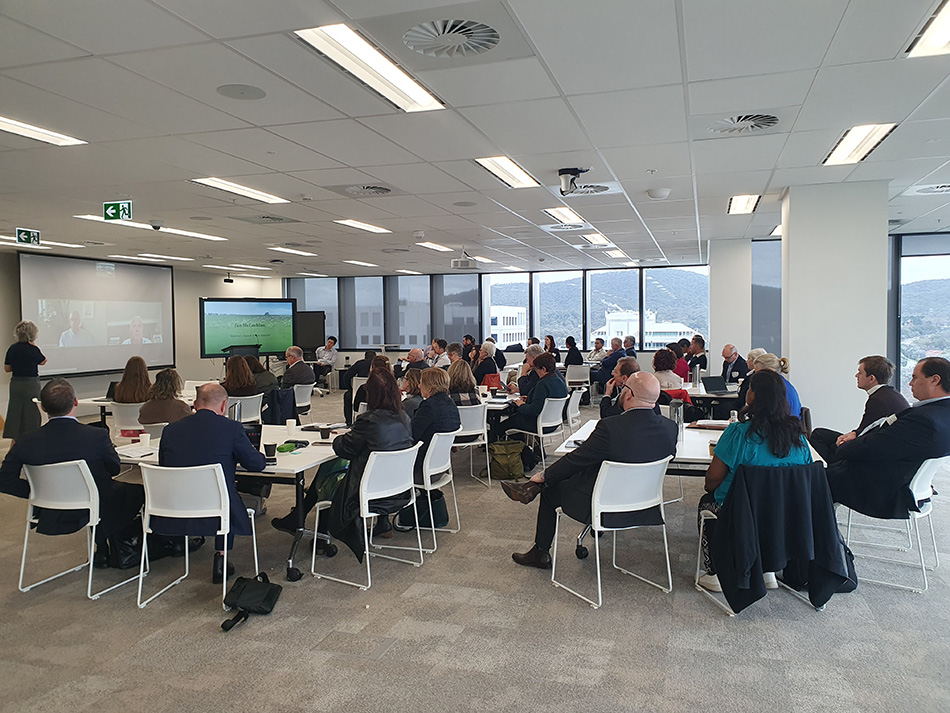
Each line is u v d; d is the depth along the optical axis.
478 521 5.21
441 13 2.81
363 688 2.79
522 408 6.52
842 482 3.86
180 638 3.27
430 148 5.01
